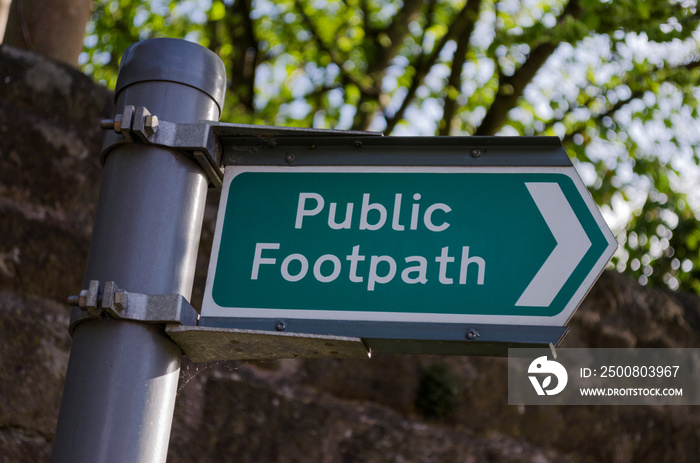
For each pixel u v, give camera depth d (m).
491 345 1.39
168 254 1.41
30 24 3.94
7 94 3.36
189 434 3.31
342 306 1.42
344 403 3.74
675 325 4.55
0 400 2.98
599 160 7.11
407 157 1.53
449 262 1.44
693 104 6.83
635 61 6.72
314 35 8.35
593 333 4.31
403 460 3.74
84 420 1.30
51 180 3.34
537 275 1.41
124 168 1.44
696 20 6.00
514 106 7.39
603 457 4.23
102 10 8.12
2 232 3.18
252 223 1.50
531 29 6.36
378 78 8.25
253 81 8.60
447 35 7.74
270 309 1.43
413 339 1.39
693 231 6.50
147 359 1.34
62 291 3.27
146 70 1.51
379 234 1.47
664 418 4.41
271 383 3.58
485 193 1.49
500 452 3.98
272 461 3.46
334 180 1.52
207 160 1.48
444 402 3.88
